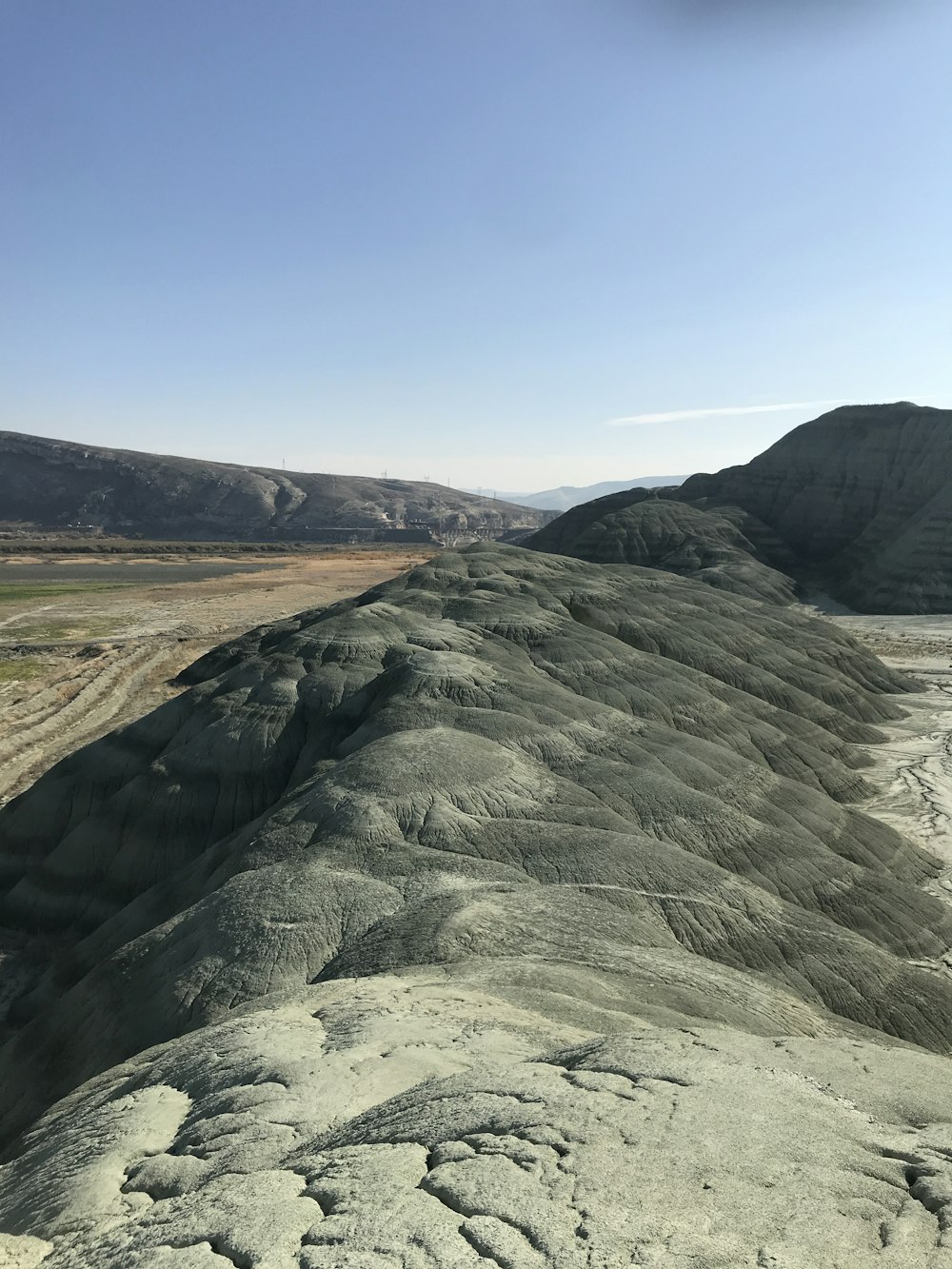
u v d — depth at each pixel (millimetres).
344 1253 6074
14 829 37062
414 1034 11930
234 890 21562
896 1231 6293
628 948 18844
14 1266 7520
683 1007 16125
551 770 30609
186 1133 9633
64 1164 9727
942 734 52750
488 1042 11594
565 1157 7109
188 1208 7461
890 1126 8445
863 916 26891
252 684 40719
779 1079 9320
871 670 63406
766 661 56688
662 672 45562
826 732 46969
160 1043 16047
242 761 35344
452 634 45250
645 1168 6930
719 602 64750
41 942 32031
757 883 26906
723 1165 7023
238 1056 11641
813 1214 6441
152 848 33312
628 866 23641
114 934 27531
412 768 27219
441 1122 8117
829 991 21297
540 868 23406
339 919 19922
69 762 39188
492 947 17828
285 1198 7180
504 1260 5801
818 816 32969
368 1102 9578
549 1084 8797
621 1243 5961
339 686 39094
